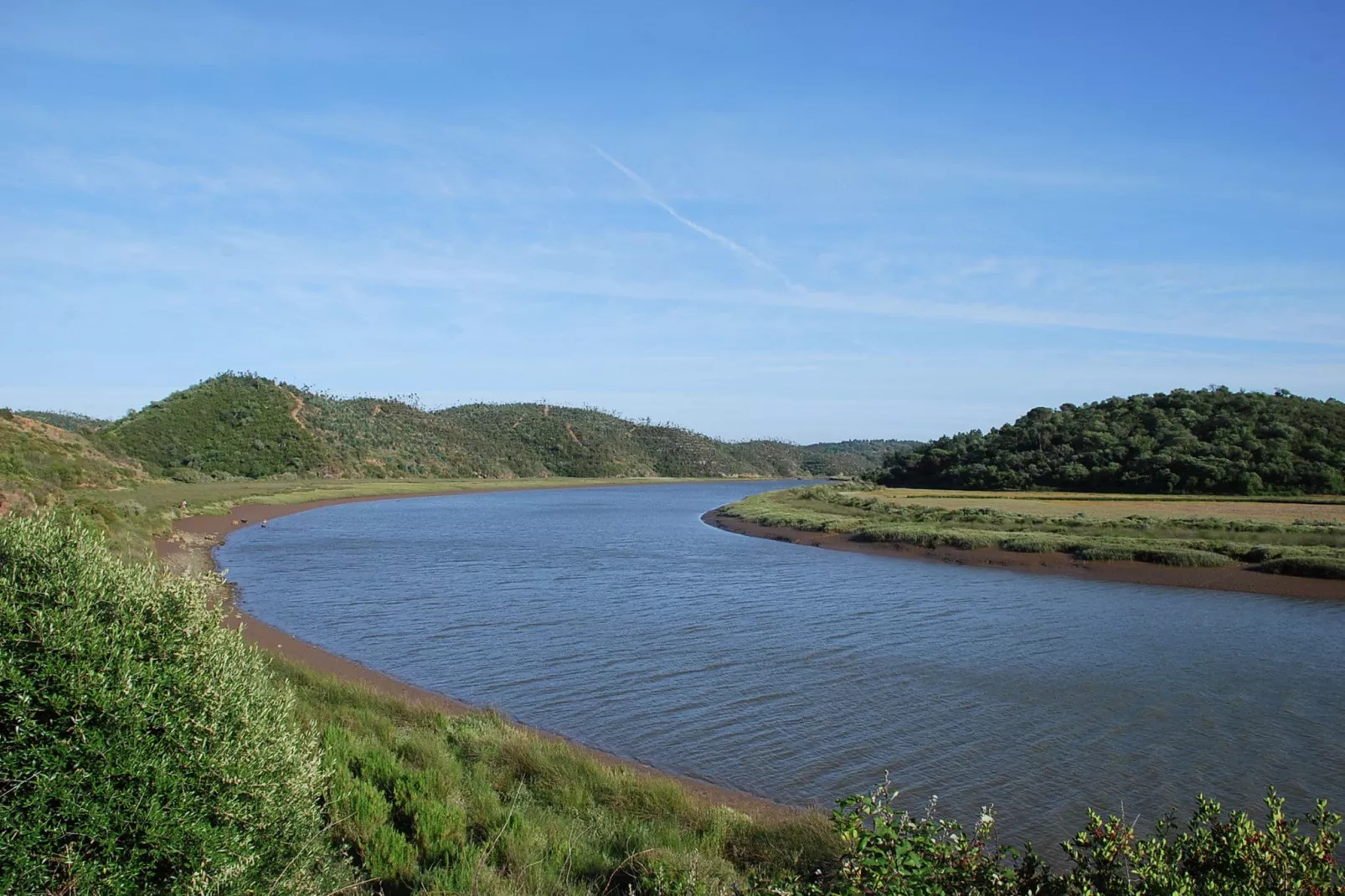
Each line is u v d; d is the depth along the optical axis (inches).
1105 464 3245.6
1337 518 1908.2
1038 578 1344.7
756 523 2379.4
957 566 1498.5
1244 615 1014.4
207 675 229.1
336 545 1859.0
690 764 517.3
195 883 194.7
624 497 4827.8
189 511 2337.6
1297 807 446.3
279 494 3415.4
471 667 749.3
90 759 194.2
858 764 515.2
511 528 2443.4
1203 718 601.0
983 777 492.1
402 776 364.2
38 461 2301.9
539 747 459.2
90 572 225.9
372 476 4862.2
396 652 802.8
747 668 743.7
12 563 217.3
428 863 296.4
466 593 1175.6
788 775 496.7
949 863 221.1
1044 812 442.6
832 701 644.1
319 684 558.9
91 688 198.5
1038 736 563.5
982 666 753.6
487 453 6697.8
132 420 4409.5
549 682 698.8
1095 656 796.0
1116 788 475.2
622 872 298.2
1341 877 208.1
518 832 322.3
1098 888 219.3
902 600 1128.2
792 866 316.2
